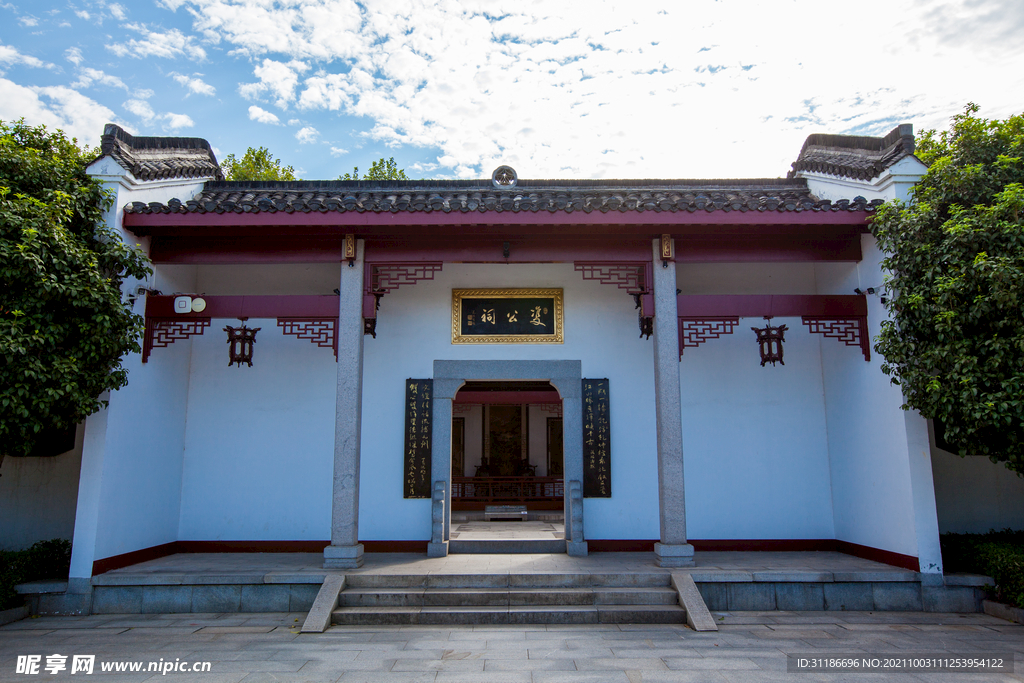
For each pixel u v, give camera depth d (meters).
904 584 7.45
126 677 5.21
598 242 8.50
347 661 5.61
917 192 7.52
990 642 6.16
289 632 6.59
